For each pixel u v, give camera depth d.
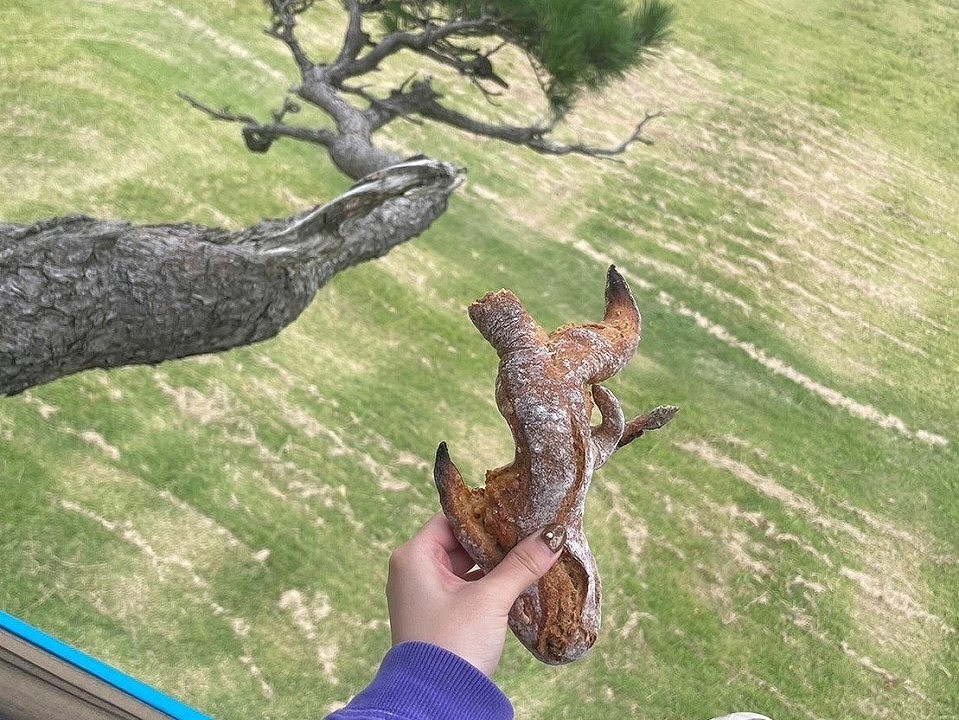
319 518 1.96
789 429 2.42
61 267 1.02
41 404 1.92
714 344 2.56
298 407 2.09
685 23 3.51
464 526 0.56
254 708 1.74
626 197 2.85
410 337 2.31
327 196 2.58
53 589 1.74
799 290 2.75
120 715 0.76
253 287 1.20
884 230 3.00
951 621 2.15
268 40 2.96
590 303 2.59
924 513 2.34
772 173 3.07
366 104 2.87
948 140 3.37
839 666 2.03
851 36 3.67
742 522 2.20
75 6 2.82
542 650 0.56
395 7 1.73
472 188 2.74
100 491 1.86
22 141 2.43
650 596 2.03
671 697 1.91
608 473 2.19
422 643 0.52
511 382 0.56
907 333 2.72
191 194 2.47
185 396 2.03
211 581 1.83
